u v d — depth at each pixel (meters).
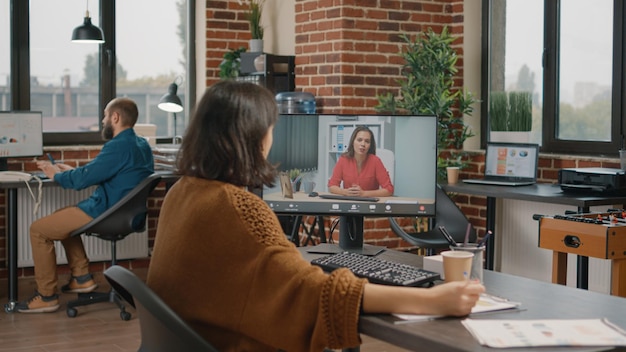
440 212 4.79
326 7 5.61
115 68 6.19
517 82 5.75
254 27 6.27
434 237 4.68
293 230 5.46
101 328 4.61
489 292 2.16
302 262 1.80
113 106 4.91
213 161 1.91
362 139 2.84
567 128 5.43
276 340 1.79
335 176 2.86
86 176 4.79
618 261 3.58
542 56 5.51
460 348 1.65
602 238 3.54
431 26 5.85
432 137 2.81
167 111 6.20
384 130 2.83
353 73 5.54
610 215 3.89
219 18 6.37
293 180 2.88
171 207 1.96
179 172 1.98
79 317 4.84
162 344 1.84
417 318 1.85
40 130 5.45
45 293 4.91
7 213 5.05
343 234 2.86
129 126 4.94
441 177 5.49
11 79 5.83
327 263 2.32
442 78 5.39
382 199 2.84
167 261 1.91
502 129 5.77
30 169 5.70
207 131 1.92
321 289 1.75
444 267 2.16
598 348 1.65
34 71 5.91
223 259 1.83
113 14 6.16
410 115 2.81
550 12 5.46
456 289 1.85
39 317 4.82
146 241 6.12
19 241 5.69
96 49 6.12
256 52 5.97
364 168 2.84
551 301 2.06
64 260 5.88
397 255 2.69
